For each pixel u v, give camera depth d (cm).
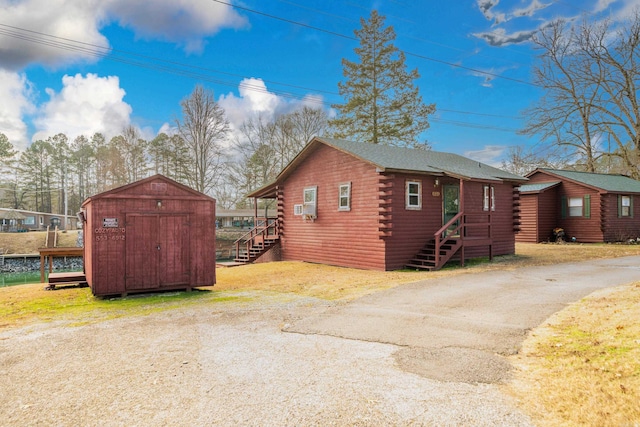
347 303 862
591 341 505
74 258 3170
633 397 339
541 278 1101
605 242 2220
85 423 345
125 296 984
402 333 611
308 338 602
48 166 6456
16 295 1054
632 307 654
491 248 1570
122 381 442
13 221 5103
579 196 2333
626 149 3084
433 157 1800
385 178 1405
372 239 1454
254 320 732
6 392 418
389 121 3284
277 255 2011
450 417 340
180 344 582
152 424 341
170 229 1030
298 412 357
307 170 1822
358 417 344
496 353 507
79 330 677
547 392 379
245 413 357
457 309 757
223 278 1360
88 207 1073
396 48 3209
